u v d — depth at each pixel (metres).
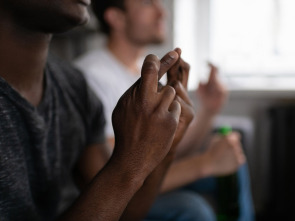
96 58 1.25
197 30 2.23
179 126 0.53
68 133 0.65
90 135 0.74
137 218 0.62
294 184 1.78
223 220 1.11
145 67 0.44
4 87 0.48
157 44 1.41
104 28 1.41
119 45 1.34
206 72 2.19
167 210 1.03
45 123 0.57
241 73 2.19
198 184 1.23
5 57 0.51
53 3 0.47
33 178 0.57
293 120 1.79
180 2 2.13
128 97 0.44
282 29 2.11
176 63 0.54
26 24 0.49
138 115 0.43
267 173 2.06
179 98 0.52
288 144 1.80
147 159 0.43
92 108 0.72
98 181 0.44
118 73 1.23
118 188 0.43
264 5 2.12
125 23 1.34
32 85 0.56
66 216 0.43
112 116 0.46
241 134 1.68
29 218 0.55
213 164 0.97
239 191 1.11
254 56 2.17
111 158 0.45
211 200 1.20
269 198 1.92
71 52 1.92
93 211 0.42
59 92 0.63
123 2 1.32
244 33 2.18
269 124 1.96
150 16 1.34
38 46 0.52
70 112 0.65
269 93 2.01
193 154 1.30
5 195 0.50
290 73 2.12
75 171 0.77
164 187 0.92
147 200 0.61
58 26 0.50
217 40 2.22
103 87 1.13
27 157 0.55
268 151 2.00
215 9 2.21
